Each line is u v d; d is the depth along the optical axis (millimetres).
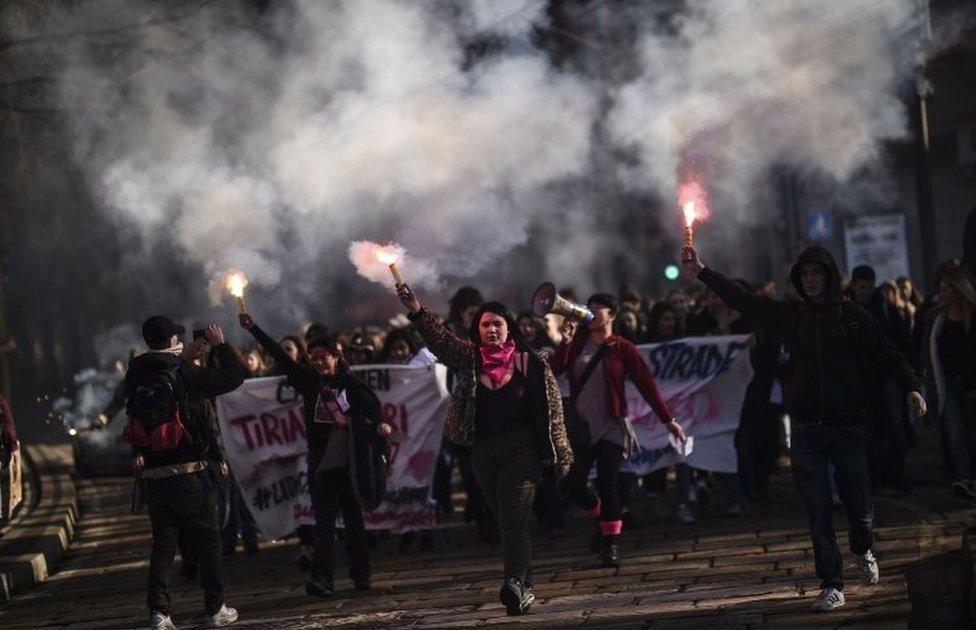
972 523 12953
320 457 12070
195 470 10820
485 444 10312
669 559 12477
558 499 14383
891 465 15492
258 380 15094
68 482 22734
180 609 12148
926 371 14000
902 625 9102
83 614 12289
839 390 9734
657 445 15344
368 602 11664
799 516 14500
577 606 10656
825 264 9781
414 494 14625
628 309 18656
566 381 14594
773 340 15172
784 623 9375
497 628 10070
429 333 10414
